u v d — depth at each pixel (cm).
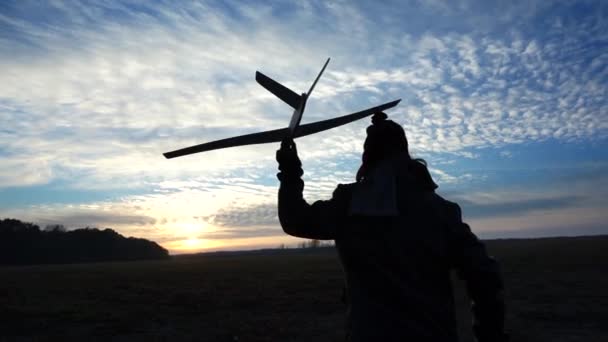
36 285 3412
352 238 195
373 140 208
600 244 8925
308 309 1755
